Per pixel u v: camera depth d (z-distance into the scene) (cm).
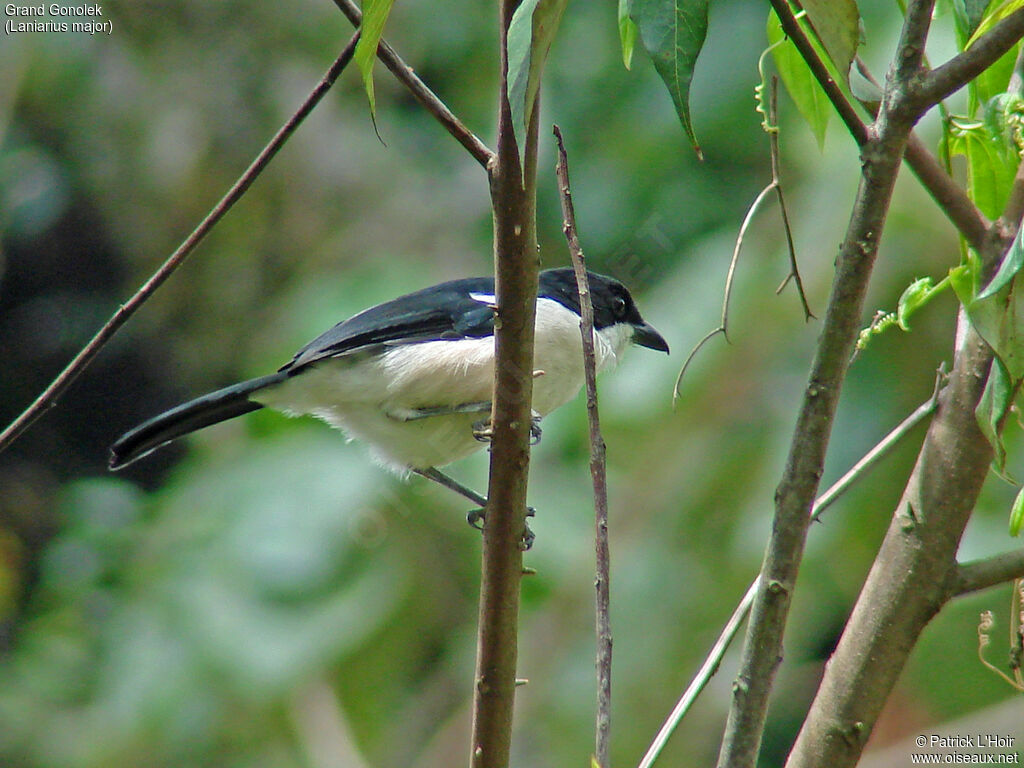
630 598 1095
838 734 468
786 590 435
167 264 564
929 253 956
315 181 1505
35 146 1542
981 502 909
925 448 481
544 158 1345
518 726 1119
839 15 412
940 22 880
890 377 995
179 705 1093
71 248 1588
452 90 1501
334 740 1127
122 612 1156
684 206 1266
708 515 1085
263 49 1530
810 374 436
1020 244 420
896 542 477
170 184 1528
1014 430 889
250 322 1527
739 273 1106
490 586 487
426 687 1165
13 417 1650
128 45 1516
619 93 1359
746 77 1261
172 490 1273
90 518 1368
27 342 1636
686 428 1086
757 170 1259
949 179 486
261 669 1072
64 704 1188
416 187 1487
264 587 1100
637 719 1082
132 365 1605
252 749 1106
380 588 1098
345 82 1528
